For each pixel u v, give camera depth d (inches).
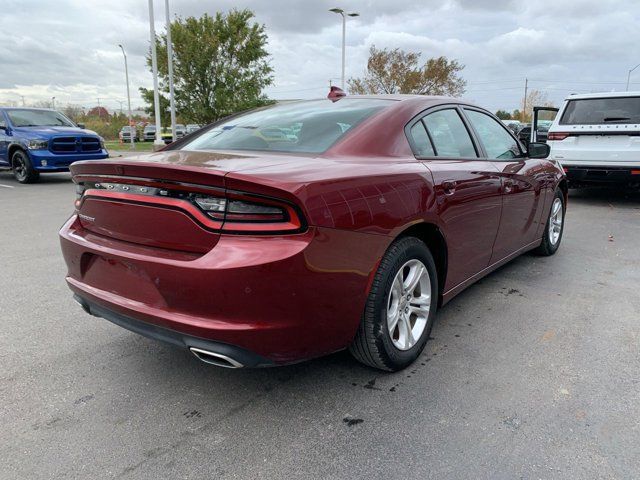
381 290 101.3
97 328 137.9
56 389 106.8
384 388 107.0
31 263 200.4
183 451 87.4
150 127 1642.5
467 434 91.4
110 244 99.4
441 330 136.4
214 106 978.7
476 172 132.4
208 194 86.1
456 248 126.3
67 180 518.0
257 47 979.3
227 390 106.8
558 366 116.3
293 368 115.7
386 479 80.4
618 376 111.7
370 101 130.5
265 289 83.2
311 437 91.0
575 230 265.0
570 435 90.8
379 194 98.7
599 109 334.6
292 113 132.6
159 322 89.7
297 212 84.3
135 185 94.0
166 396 104.5
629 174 324.2
